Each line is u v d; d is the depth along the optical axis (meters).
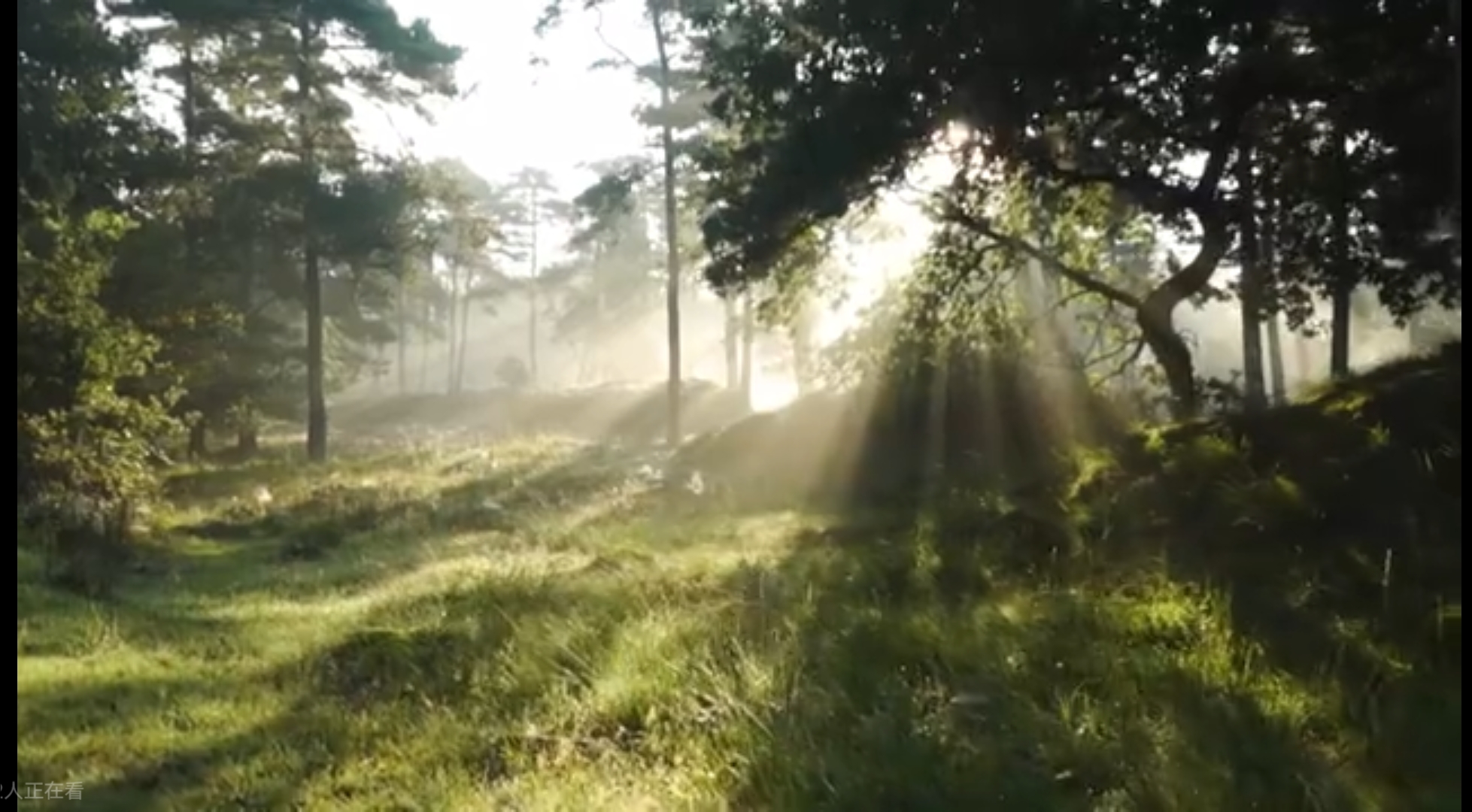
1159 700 5.75
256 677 8.18
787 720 5.96
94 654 8.89
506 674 7.56
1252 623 6.70
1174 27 13.84
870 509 14.80
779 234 17.47
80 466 15.73
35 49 18.55
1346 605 6.86
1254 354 19.19
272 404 35.50
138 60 21.84
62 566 12.09
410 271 35.62
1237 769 4.84
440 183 34.59
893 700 6.11
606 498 19.59
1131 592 7.98
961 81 14.94
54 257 16.27
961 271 19.31
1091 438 16.28
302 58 32.84
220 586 12.84
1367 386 11.10
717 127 31.80
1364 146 14.44
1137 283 20.41
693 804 5.10
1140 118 15.33
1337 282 16.08
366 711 7.14
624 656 7.46
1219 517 8.96
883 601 8.57
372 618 10.01
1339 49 13.47
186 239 30.86
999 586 8.71
